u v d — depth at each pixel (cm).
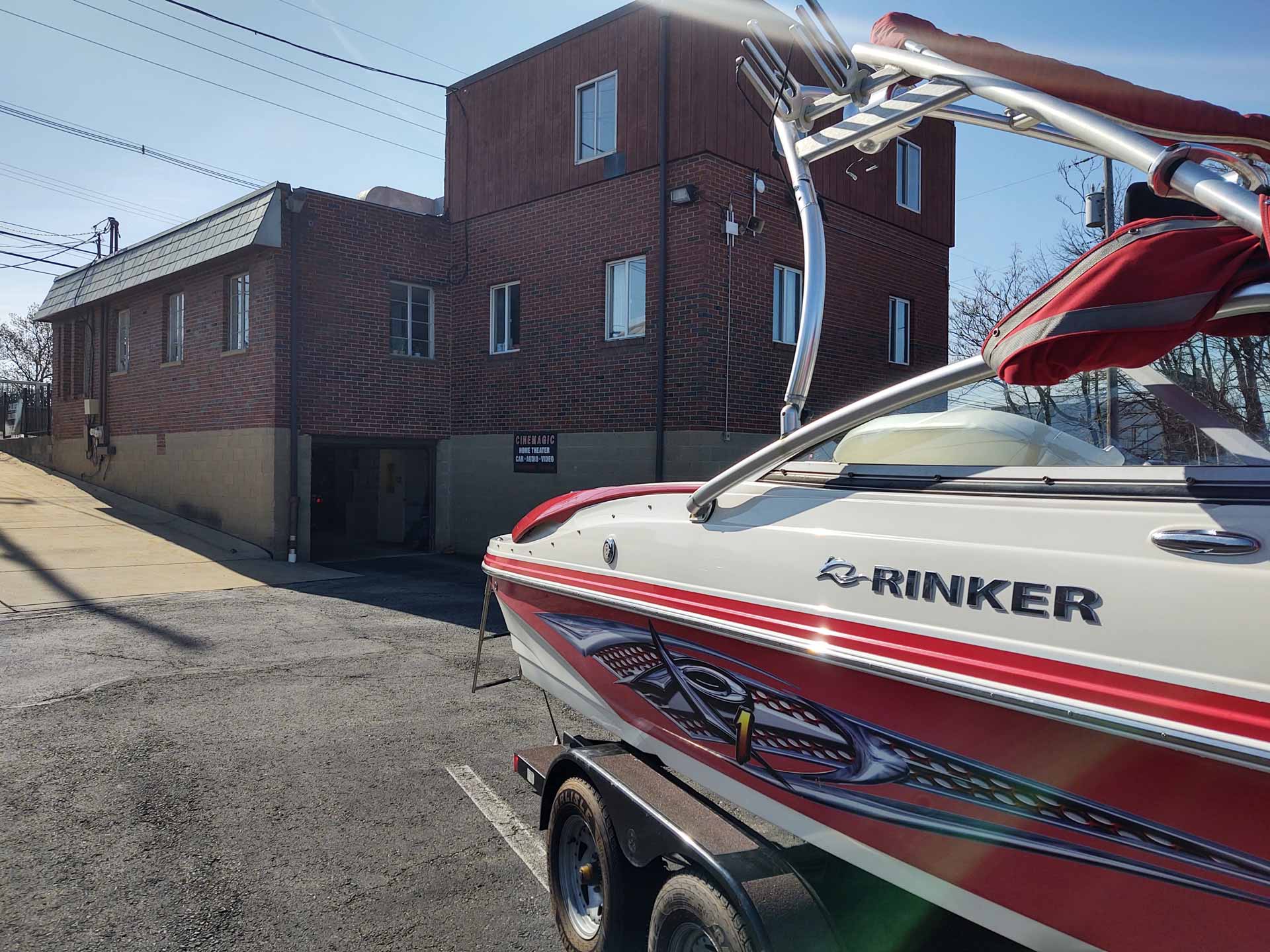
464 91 1537
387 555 1531
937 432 237
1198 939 155
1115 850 165
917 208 1553
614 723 332
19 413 2700
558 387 1370
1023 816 180
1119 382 222
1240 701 143
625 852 283
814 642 222
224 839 420
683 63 1178
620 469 1270
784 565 238
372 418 1475
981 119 250
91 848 409
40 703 629
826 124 816
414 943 336
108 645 808
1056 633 172
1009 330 180
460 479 1559
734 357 1197
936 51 216
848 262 1390
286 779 497
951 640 190
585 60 1317
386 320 1494
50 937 333
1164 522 162
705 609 263
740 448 1205
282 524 1374
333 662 764
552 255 1378
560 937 331
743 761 253
